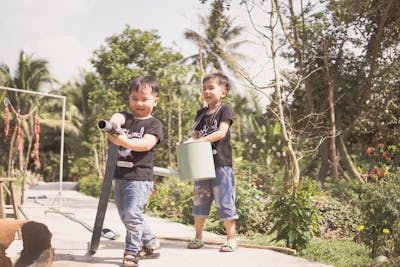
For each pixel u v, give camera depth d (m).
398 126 13.30
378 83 13.19
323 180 13.48
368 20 12.91
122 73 22.58
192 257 4.33
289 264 4.12
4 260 3.19
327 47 12.56
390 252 4.72
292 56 11.67
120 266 3.88
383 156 8.37
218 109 4.76
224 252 4.61
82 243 4.95
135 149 3.77
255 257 4.39
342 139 13.57
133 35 23.53
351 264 4.60
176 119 20.31
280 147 16.02
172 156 19.34
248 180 10.71
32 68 34.38
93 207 9.81
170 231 6.12
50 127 37.66
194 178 4.37
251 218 6.72
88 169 29.86
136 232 3.86
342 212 7.59
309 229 5.00
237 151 18.83
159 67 23.17
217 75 4.83
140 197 3.88
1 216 4.55
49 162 38.50
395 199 4.73
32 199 12.33
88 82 37.09
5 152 27.92
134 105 4.01
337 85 13.24
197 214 4.82
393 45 13.20
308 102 12.91
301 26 10.11
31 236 3.38
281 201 5.10
